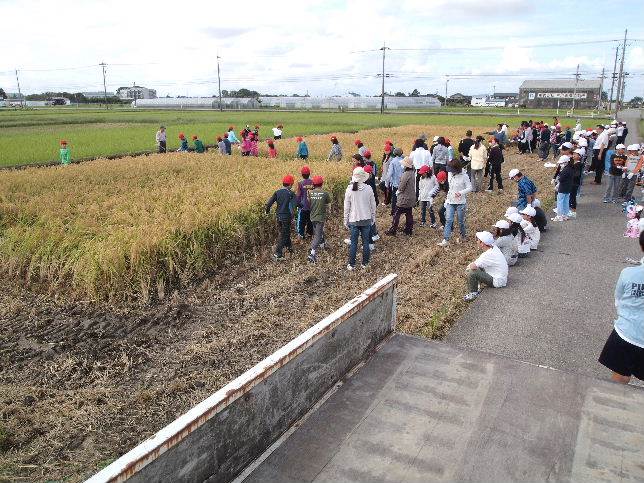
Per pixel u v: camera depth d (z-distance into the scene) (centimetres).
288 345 349
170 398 538
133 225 994
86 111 8944
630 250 995
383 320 475
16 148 3008
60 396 547
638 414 355
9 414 518
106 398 541
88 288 800
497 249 785
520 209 1106
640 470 299
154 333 695
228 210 1028
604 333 634
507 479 292
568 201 1243
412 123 5378
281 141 2958
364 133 3528
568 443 324
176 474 261
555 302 734
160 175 1700
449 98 16838
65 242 888
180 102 11725
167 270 860
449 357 445
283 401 340
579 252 984
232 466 300
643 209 1077
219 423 286
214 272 927
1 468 438
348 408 366
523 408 362
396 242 1109
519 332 638
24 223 1080
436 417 352
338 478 296
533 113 8481
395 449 320
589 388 389
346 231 1207
